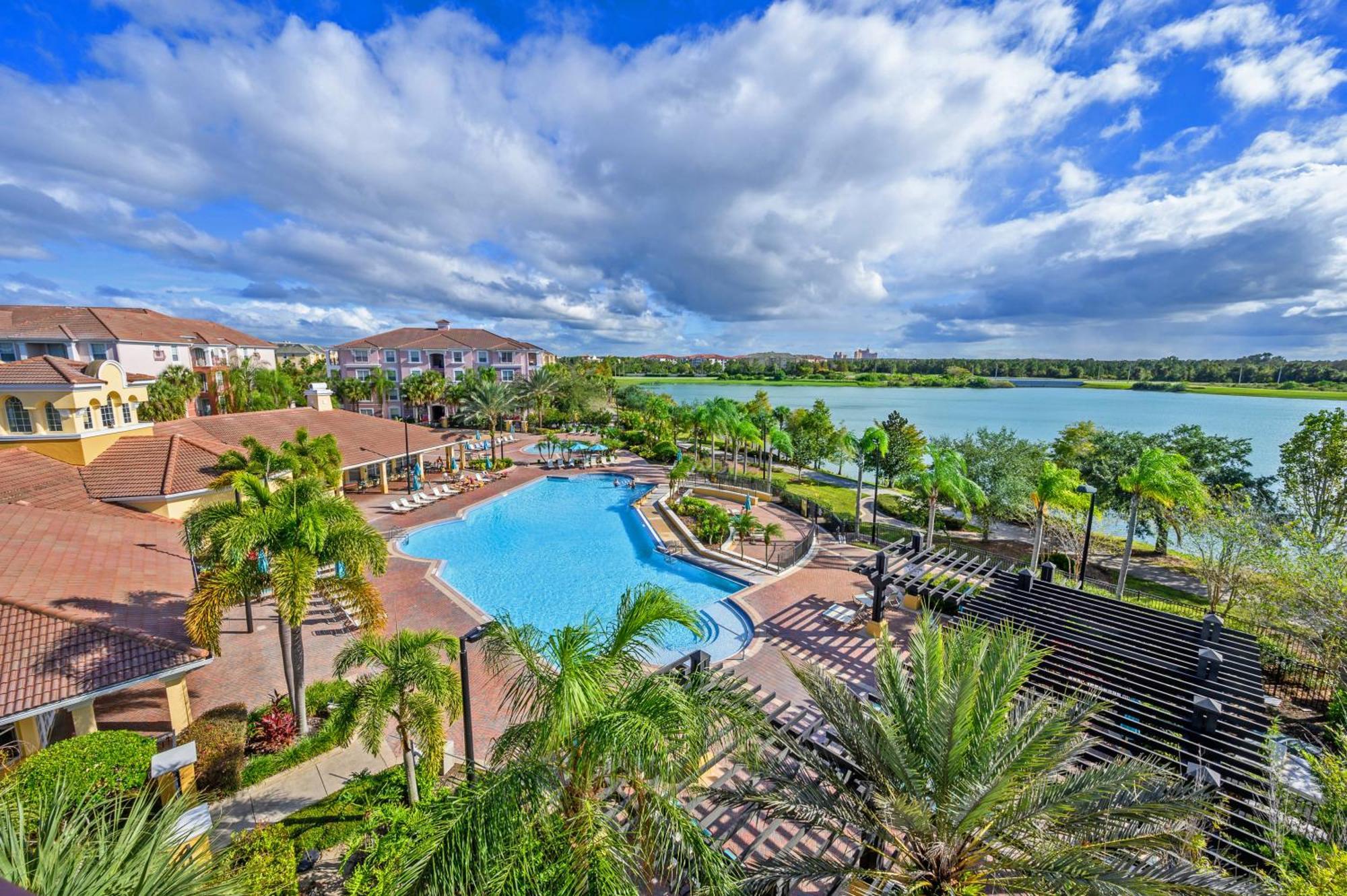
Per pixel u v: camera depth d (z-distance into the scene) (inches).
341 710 381.4
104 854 162.1
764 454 1994.3
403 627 734.5
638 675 289.9
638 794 250.4
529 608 845.2
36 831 173.0
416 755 464.8
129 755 340.5
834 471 2186.3
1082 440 1343.5
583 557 1070.4
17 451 821.9
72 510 739.4
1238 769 371.2
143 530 730.2
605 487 1667.1
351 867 361.4
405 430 1480.1
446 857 213.3
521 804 233.1
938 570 758.5
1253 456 2038.6
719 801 297.6
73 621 444.8
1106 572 1038.4
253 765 446.3
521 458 2062.0
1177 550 1216.2
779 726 383.9
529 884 215.8
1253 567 735.7
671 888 241.3
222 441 1170.6
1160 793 274.2
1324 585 611.8
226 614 745.6
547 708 250.7
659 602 291.3
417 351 2938.0
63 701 382.6
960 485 973.8
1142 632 558.3
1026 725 284.2
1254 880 289.4
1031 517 1151.0
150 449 927.0
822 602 813.9
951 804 253.9
